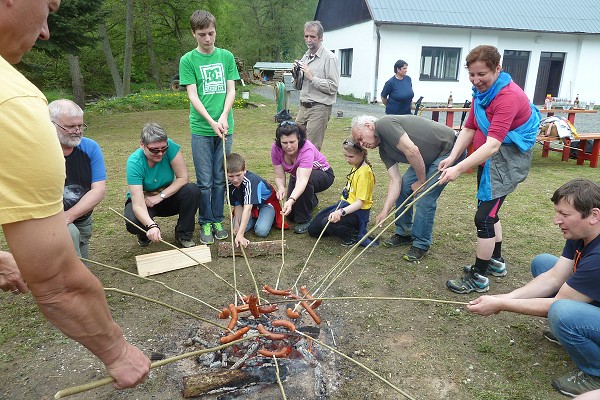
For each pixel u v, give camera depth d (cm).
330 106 580
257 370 256
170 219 518
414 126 383
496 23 2027
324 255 429
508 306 253
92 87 3244
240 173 425
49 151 114
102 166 366
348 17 2241
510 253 431
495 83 321
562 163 846
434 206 398
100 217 531
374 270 398
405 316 327
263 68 3284
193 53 427
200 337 293
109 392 249
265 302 324
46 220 116
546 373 266
